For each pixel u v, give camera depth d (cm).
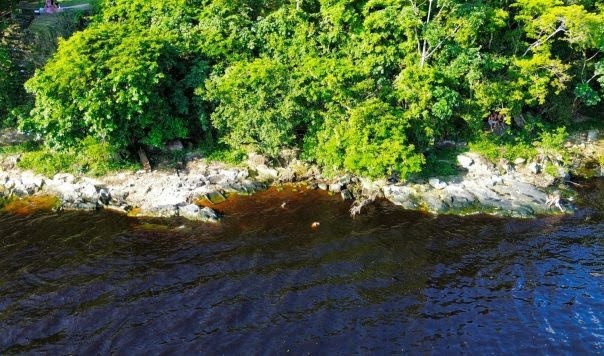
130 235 3850
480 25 4725
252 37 4866
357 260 3544
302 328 2955
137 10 5116
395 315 3053
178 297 3206
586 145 5069
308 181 4525
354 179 4469
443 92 4500
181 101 4566
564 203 4181
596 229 3891
